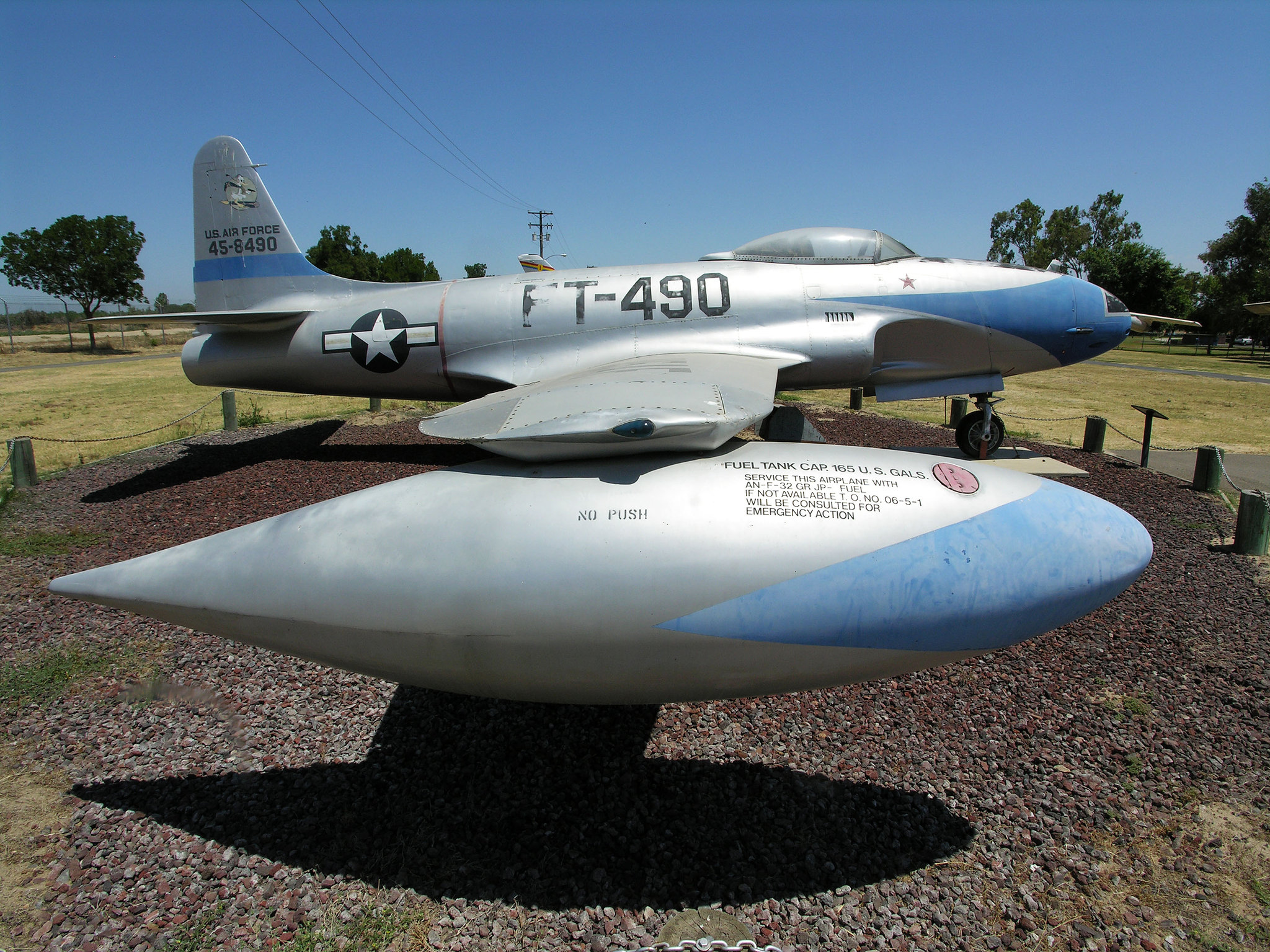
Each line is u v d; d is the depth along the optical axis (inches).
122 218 1318.9
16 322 2078.0
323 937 87.1
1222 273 1654.8
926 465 111.3
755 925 89.7
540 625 96.7
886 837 105.0
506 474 110.6
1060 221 2448.3
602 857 100.4
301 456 347.9
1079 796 114.3
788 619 97.0
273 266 310.2
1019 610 102.4
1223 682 148.6
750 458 111.0
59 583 114.7
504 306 279.1
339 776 117.1
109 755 122.2
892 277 277.1
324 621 102.7
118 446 383.9
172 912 90.5
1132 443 422.9
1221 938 88.8
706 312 269.7
